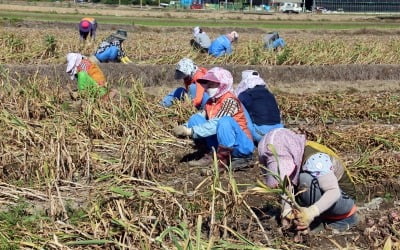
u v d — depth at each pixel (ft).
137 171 23.81
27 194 21.52
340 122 36.63
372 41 79.56
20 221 19.07
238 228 18.33
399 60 63.82
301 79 54.80
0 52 52.80
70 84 46.55
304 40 77.20
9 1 181.27
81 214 19.39
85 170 24.18
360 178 24.09
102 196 19.31
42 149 25.02
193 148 28.68
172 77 50.14
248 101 26.17
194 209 18.83
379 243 17.95
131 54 59.06
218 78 25.07
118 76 48.24
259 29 113.09
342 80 55.98
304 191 17.66
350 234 19.03
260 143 18.47
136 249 16.66
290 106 38.45
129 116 29.91
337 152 28.30
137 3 234.38
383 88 53.98
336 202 18.43
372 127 32.17
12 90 33.76
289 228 18.11
